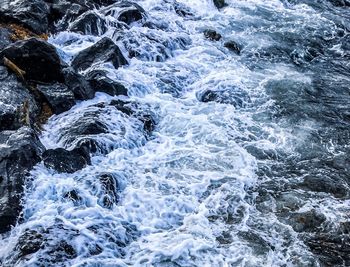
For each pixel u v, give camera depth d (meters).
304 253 7.43
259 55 13.98
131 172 8.75
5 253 6.67
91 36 12.61
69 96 9.84
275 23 16.27
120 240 7.31
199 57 13.26
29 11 12.08
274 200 8.51
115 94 10.60
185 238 7.48
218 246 7.42
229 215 8.09
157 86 11.49
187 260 7.11
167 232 7.60
